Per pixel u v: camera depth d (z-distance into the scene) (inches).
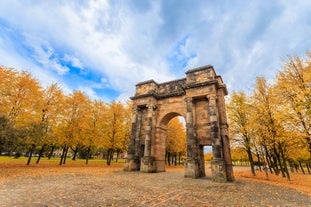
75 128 1254.3
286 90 773.3
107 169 1147.3
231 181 751.7
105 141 1451.8
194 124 951.6
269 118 887.7
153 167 1048.2
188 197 413.7
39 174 709.9
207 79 955.3
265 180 888.9
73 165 1291.8
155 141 1130.0
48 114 1117.7
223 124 880.3
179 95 1142.3
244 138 1119.0
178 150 2001.7
